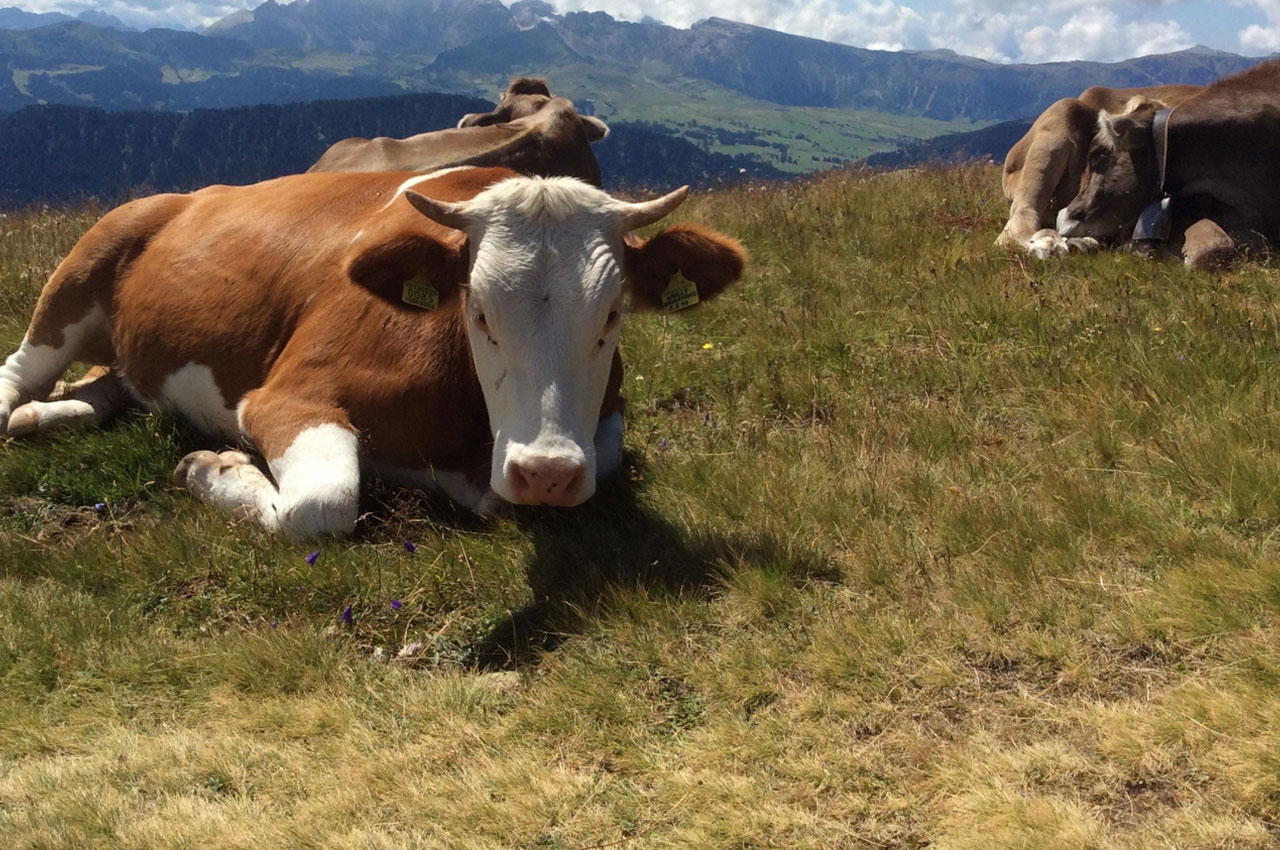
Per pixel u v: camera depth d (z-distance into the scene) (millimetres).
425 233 2240
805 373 3018
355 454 2359
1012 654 1885
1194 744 1664
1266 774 1594
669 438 2775
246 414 2488
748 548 2193
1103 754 1680
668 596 2064
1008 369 2941
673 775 1690
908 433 2637
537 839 1607
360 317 2422
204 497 2457
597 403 2197
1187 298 3340
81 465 2648
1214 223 3947
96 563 2271
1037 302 3377
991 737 1734
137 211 2908
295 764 1753
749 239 4332
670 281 2322
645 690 1878
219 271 2686
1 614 2100
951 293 3549
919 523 2270
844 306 3527
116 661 1982
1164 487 2332
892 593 2064
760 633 1988
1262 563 2002
